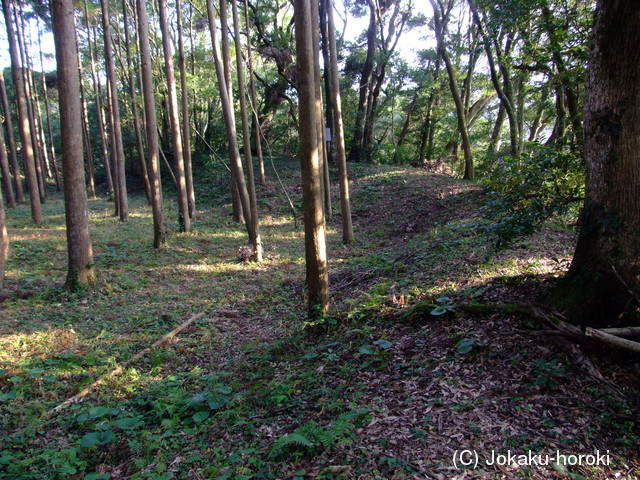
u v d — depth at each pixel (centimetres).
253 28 2341
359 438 326
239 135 2895
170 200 2408
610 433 308
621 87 376
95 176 3678
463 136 1812
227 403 434
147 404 466
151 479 319
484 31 1433
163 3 1394
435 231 1040
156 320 728
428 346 446
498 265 607
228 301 840
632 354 363
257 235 1143
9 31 1739
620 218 390
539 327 414
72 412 445
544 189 485
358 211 1728
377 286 729
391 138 3027
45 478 337
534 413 330
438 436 316
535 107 1608
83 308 798
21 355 579
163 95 2036
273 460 321
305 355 506
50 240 1412
